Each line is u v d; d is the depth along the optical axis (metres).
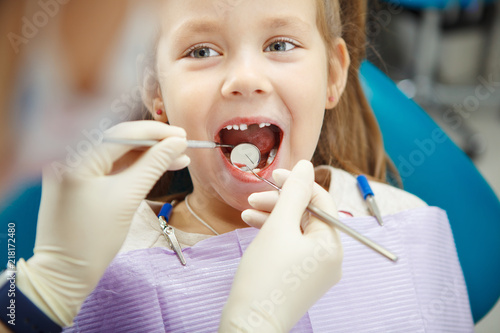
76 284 0.72
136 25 0.52
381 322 0.84
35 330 0.70
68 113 0.52
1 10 0.48
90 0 0.49
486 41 2.65
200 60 0.82
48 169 0.72
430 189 1.18
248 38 0.80
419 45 2.62
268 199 0.77
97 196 0.72
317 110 0.87
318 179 1.09
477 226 1.14
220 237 0.87
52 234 0.72
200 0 0.79
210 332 0.80
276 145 0.90
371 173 1.22
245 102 0.80
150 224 0.92
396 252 0.90
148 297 0.82
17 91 0.50
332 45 0.97
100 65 0.52
